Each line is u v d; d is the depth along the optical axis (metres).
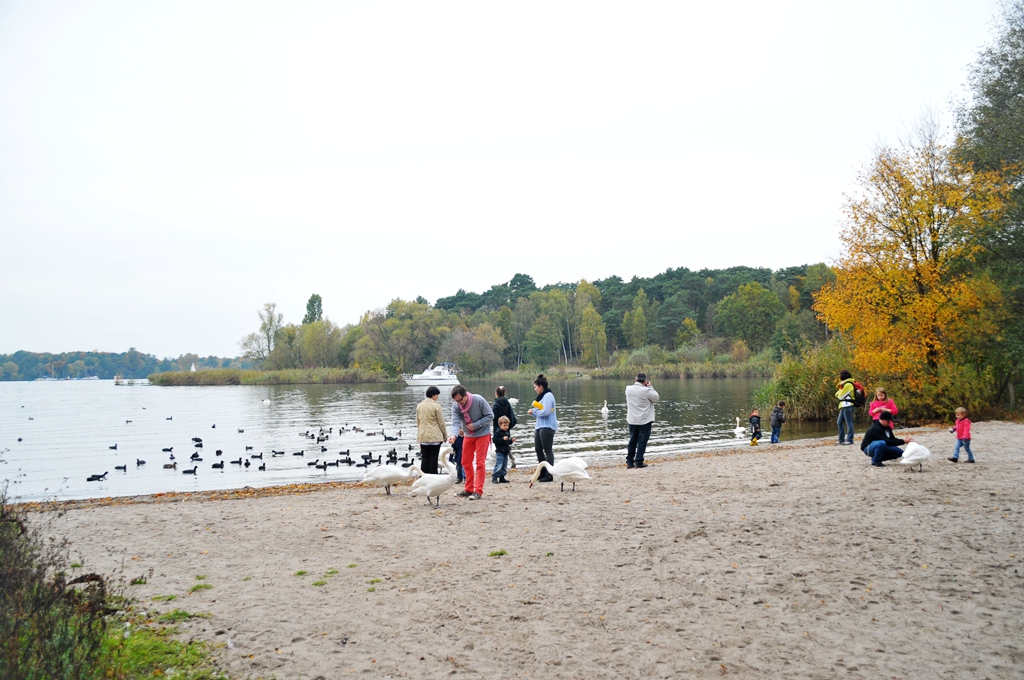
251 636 6.06
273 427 41.12
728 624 6.32
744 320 115.06
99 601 5.56
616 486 13.79
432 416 12.87
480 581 7.56
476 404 12.59
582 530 9.84
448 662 5.56
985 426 24.33
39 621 4.75
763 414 35.16
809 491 12.30
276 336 124.81
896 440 15.41
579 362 136.00
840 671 5.38
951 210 28.09
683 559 8.28
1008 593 6.91
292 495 14.44
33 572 5.75
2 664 4.45
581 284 162.25
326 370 114.62
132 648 5.67
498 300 177.62
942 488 12.10
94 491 19.59
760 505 11.23
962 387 27.81
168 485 20.64
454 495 13.09
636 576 7.66
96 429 41.69
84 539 10.02
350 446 30.75
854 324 30.39
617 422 37.41
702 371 94.94
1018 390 31.31
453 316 144.62
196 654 5.63
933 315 28.00
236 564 8.45
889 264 29.14
